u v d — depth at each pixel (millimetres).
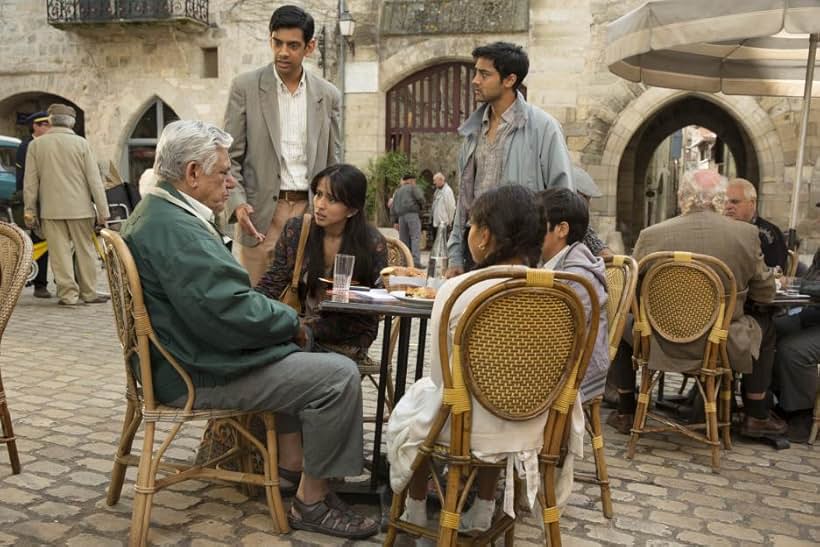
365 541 2889
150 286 2736
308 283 3506
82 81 18391
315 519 2932
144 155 18531
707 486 3646
